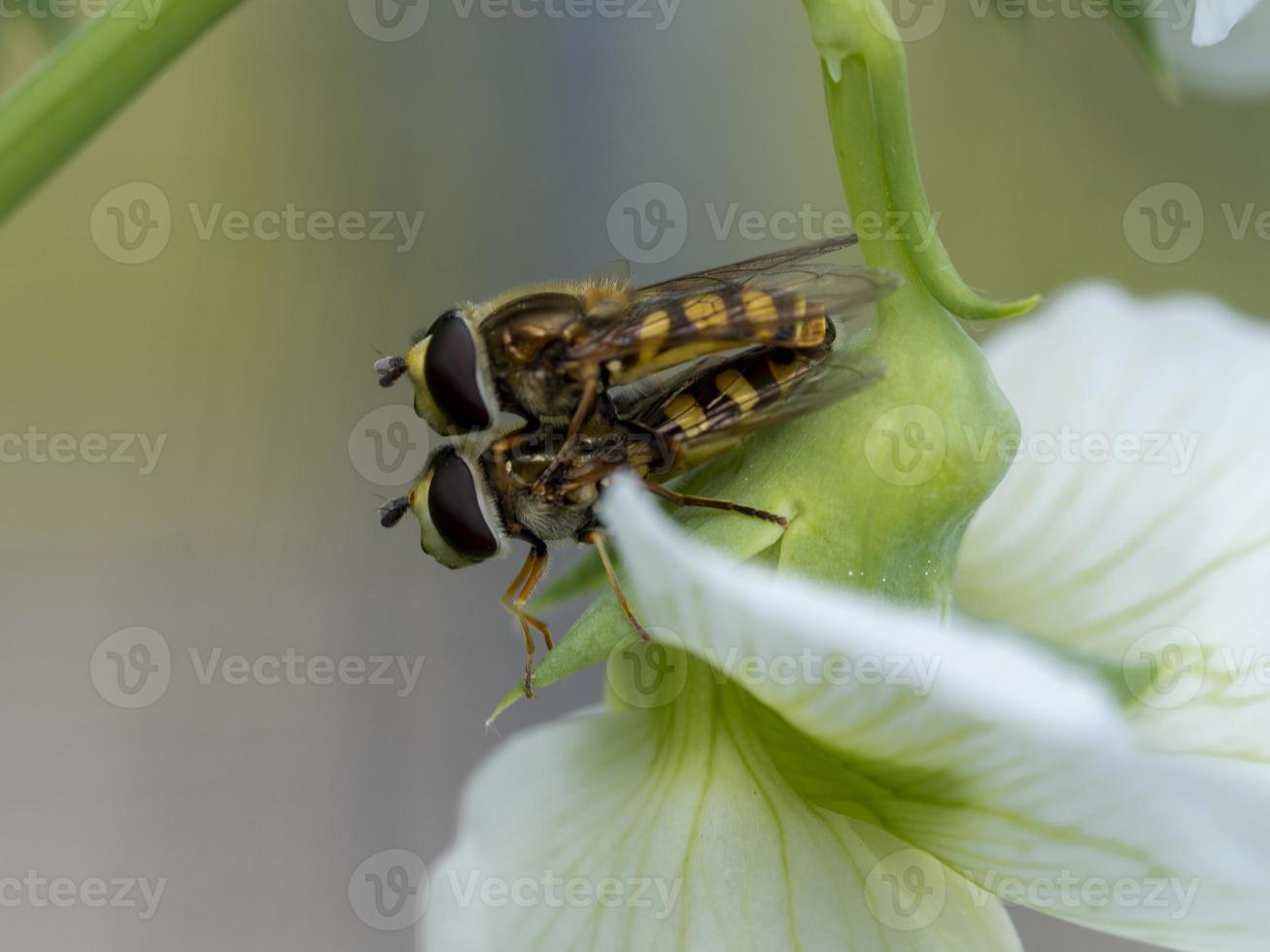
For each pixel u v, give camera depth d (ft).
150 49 0.29
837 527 0.29
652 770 0.29
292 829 0.48
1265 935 0.27
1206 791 0.27
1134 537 0.31
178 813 0.48
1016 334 0.33
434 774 0.48
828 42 0.28
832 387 0.29
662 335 0.29
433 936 0.28
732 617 0.27
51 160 0.29
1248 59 0.31
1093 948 0.44
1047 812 0.27
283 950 0.47
